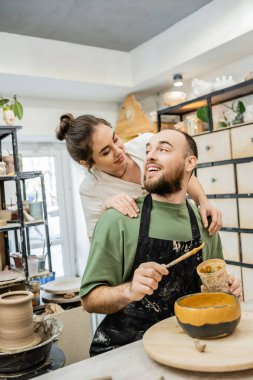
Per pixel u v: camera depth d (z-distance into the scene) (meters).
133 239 1.08
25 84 3.52
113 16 3.03
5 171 2.58
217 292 0.91
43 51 3.35
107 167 1.42
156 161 1.06
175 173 1.07
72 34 3.32
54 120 4.14
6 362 1.21
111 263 1.07
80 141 1.36
